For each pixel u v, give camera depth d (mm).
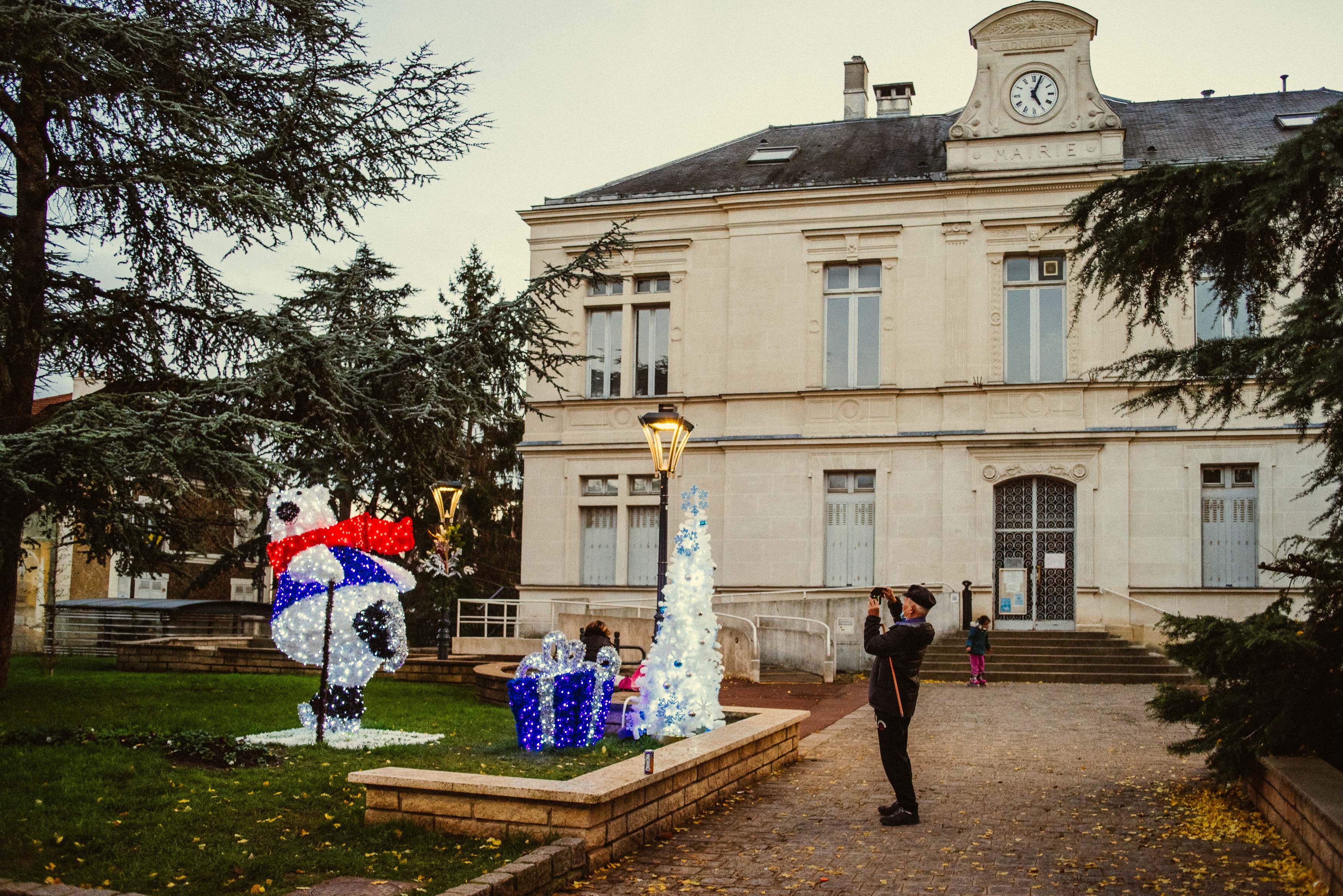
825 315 27594
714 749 9312
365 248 16641
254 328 14531
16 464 11336
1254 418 24578
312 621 11055
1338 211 8656
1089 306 25781
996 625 25688
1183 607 24672
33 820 7219
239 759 9328
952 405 26312
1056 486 25859
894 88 34062
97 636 28453
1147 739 13531
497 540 41062
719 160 31188
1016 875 7301
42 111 13891
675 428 14500
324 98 15031
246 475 12539
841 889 6992
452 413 15508
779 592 26375
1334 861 6453
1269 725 8375
